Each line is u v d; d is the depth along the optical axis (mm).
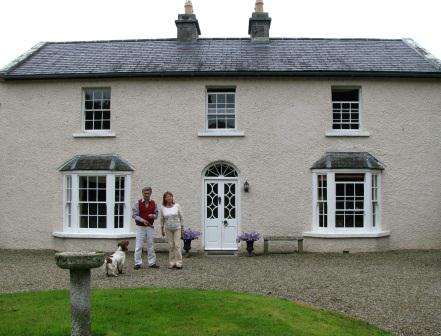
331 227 15453
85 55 17828
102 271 11641
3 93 16500
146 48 18203
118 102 16234
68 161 16188
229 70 15820
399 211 15914
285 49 17812
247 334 6629
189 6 18734
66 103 16359
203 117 16078
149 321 7090
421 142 16078
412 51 17641
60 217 16062
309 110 16047
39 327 6836
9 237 16234
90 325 6383
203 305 7840
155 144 16062
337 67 16109
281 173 15883
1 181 16375
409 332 7062
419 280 10617
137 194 15969
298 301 8609
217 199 16000
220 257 14648
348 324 7277
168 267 12328
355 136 15984
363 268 12266
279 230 15750
